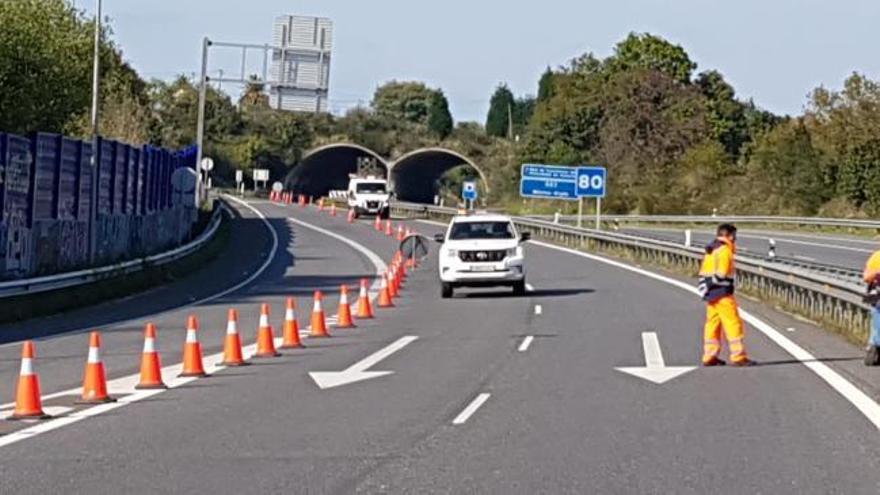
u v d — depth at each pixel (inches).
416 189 5556.1
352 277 1802.4
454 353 875.4
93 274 1466.5
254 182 4938.5
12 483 455.5
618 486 441.1
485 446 522.9
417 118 6338.6
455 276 1379.2
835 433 550.9
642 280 1603.1
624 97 4079.7
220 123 4975.4
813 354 846.5
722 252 789.2
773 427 566.6
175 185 2180.1
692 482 447.8
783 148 3518.7
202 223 2600.9
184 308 1328.7
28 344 611.8
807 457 495.5
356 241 2600.9
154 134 3831.2
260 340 874.1
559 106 4244.6
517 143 4591.5
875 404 632.4
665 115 4030.5
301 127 5078.7
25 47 2245.3
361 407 636.1
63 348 940.6
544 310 1211.2
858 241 2593.5
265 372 781.3
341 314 1091.9
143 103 3838.6
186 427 578.2
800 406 627.5
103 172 1750.7
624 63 4534.9
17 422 594.9
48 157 1504.7
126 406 644.1
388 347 919.0
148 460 498.3
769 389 686.5
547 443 527.8
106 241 1755.7
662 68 4522.6
